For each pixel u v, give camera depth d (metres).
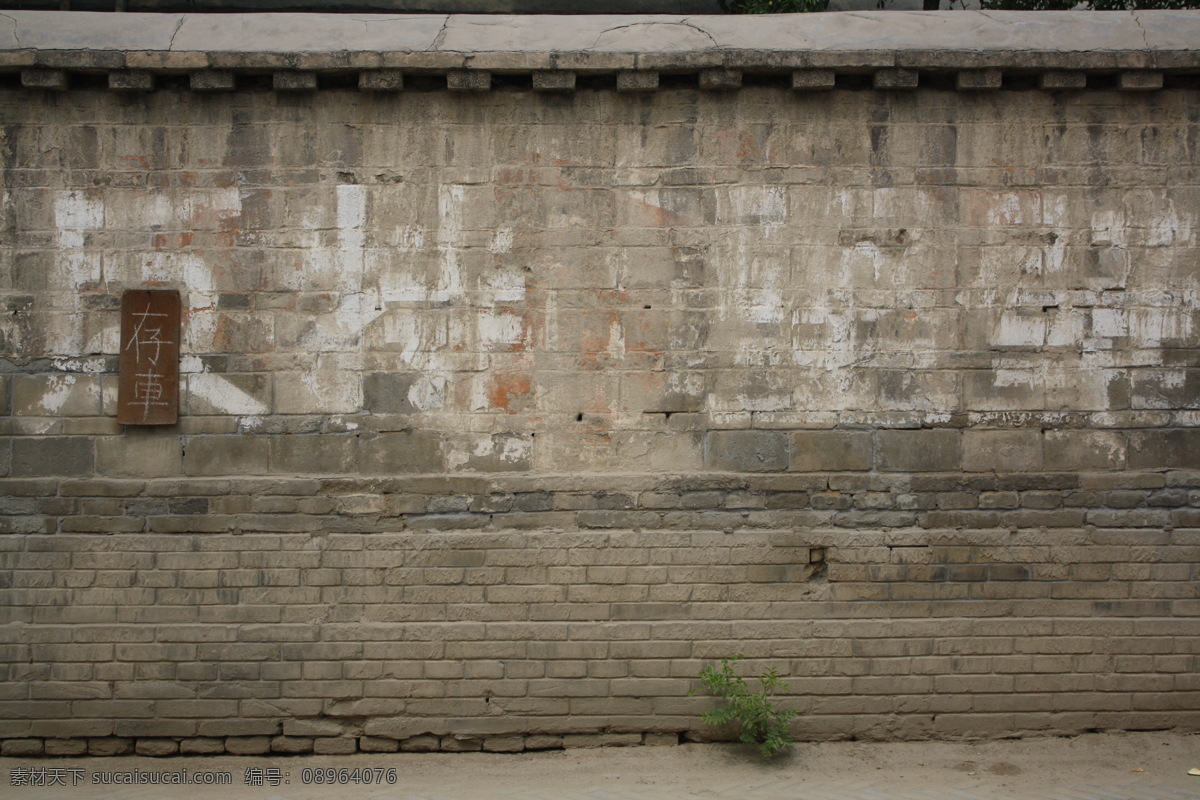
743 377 5.26
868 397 5.26
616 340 5.26
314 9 7.44
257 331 5.21
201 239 5.21
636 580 5.18
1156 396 5.26
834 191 5.27
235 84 5.16
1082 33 5.24
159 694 5.09
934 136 5.27
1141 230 5.28
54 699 5.07
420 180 5.24
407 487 5.18
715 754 5.09
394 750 5.14
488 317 5.25
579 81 5.26
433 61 5.09
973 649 5.20
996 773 4.88
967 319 5.26
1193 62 5.10
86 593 5.11
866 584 5.21
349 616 5.14
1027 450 5.26
